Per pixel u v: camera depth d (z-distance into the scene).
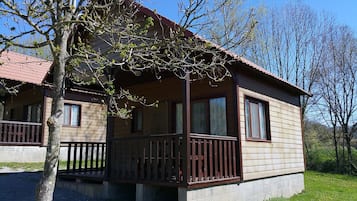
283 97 10.20
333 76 21.06
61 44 3.78
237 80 7.59
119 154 7.02
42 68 15.30
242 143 7.44
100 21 3.82
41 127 13.95
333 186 12.38
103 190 7.14
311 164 20.12
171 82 9.07
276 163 8.99
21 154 13.29
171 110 8.97
